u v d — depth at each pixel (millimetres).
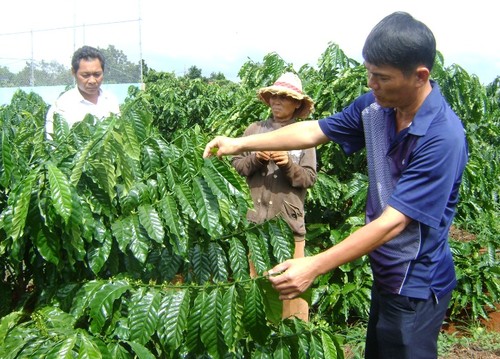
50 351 1592
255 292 1940
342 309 3668
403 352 2092
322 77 4516
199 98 9281
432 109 1896
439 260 2049
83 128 2279
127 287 1934
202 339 1906
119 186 2092
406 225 1879
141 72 16062
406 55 1721
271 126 3562
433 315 2094
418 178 1867
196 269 2248
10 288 2199
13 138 2645
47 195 1840
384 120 2086
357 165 4090
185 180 2117
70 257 1927
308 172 3412
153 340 2025
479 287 4023
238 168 3484
